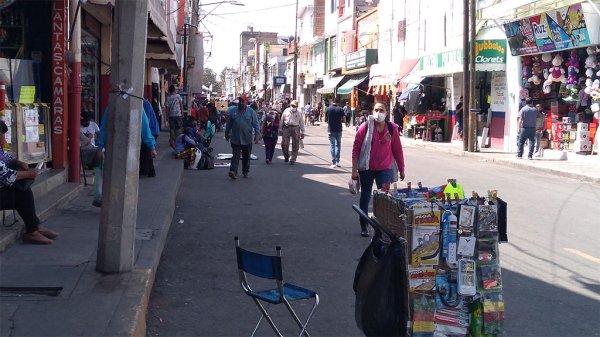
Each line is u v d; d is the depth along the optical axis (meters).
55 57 11.12
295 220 10.69
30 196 7.39
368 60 42.94
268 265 4.72
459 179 16.23
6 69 10.34
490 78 26.44
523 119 20.47
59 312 5.31
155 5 14.40
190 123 18.31
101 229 6.39
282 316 6.21
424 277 4.72
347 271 7.72
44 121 10.91
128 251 6.44
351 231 9.85
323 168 18.53
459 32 28.66
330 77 56.44
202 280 7.33
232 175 15.62
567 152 20.64
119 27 6.11
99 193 9.67
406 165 19.61
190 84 29.84
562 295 6.80
